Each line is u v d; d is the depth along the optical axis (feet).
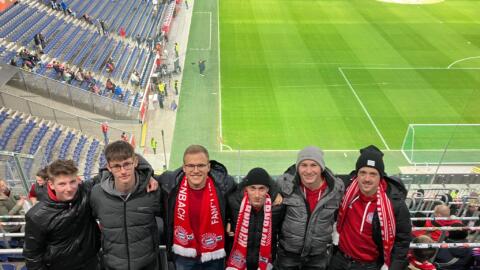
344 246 15.48
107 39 108.88
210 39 119.75
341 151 73.05
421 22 132.05
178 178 14.52
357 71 100.99
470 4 147.84
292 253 15.64
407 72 100.53
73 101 75.56
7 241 22.15
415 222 29.40
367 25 129.39
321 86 94.17
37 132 64.39
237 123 81.10
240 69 102.37
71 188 13.20
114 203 13.73
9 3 100.17
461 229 20.53
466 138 76.43
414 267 16.89
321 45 115.44
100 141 69.10
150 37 118.01
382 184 14.56
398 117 82.74
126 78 94.99
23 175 35.96
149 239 14.38
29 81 72.59
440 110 85.25
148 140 75.97
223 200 14.65
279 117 82.64
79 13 116.06
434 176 53.52
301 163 14.46
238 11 140.77
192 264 15.43
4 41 85.97
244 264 15.26
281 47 114.32
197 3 148.25
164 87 88.99
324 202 14.64
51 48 92.89
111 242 14.10
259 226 14.75
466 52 111.65
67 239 13.87
